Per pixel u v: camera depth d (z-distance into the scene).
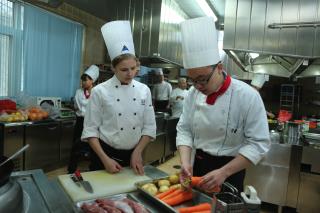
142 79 5.65
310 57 2.49
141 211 0.88
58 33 4.35
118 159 1.54
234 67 5.07
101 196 1.04
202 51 1.06
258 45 2.63
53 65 4.33
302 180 2.63
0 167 0.80
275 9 2.55
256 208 0.67
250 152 1.11
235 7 2.67
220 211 0.67
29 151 3.25
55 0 1.64
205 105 1.23
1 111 3.19
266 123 1.16
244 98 1.16
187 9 4.41
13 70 3.77
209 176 1.04
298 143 2.70
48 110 3.71
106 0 4.14
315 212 2.62
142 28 3.72
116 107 1.48
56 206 0.86
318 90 4.52
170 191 1.07
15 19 3.70
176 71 6.29
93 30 5.12
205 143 1.29
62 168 3.73
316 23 2.43
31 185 1.01
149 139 1.61
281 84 4.71
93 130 1.51
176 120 4.77
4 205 0.73
